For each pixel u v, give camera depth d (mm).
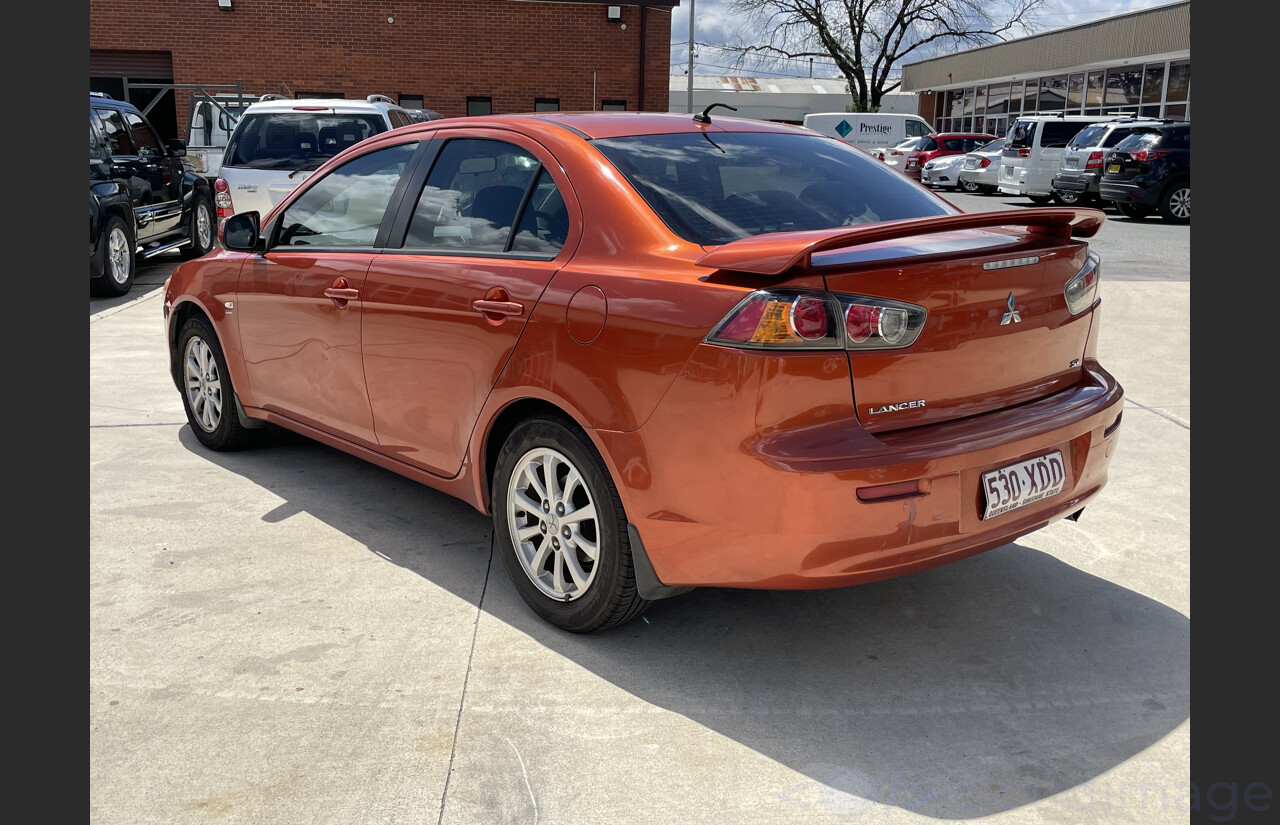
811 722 2699
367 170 4008
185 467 4750
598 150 3199
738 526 2617
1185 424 5344
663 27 23781
